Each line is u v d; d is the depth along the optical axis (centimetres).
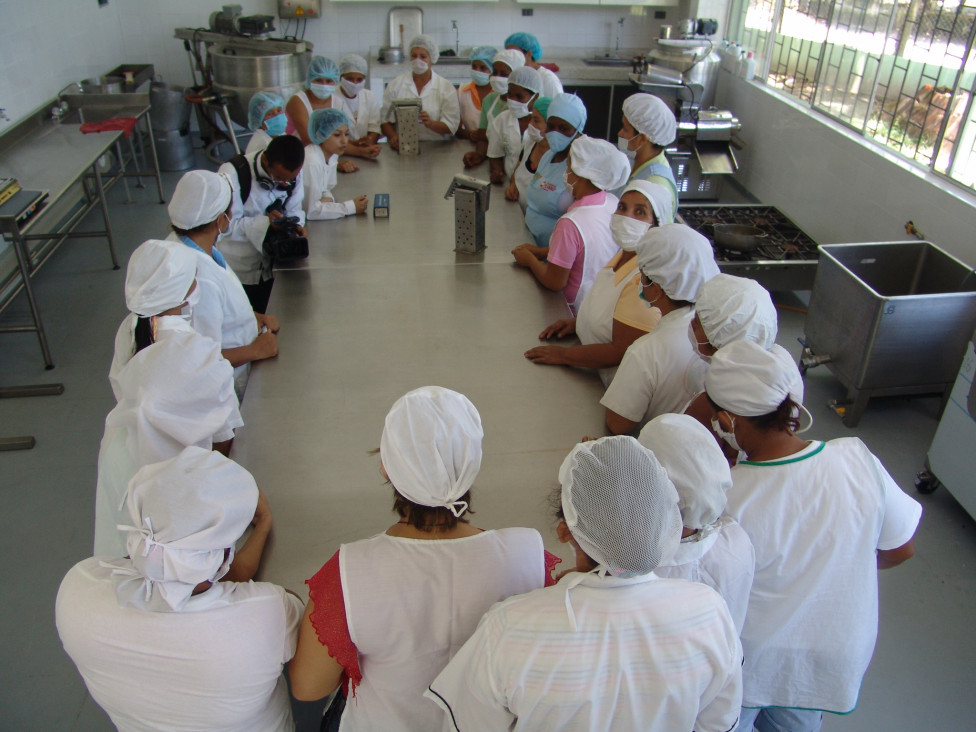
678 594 95
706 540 112
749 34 576
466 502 105
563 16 638
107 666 105
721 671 94
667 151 518
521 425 181
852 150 414
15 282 405
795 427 131
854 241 416
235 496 104
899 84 381
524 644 92
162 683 106
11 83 409
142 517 98
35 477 279
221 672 105
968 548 254
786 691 137
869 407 326
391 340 219
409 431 103
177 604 101
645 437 114
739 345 127
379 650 104
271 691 115
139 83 566
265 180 273
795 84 500
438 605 103
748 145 560
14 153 379
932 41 352
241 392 198
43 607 227
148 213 509
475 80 432
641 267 166
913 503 131
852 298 301
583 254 239
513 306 239
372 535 147
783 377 122
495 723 98
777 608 128
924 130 363
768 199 529
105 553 147
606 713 92
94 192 524
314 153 304
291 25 625
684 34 542
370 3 619
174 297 161
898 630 224
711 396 129
